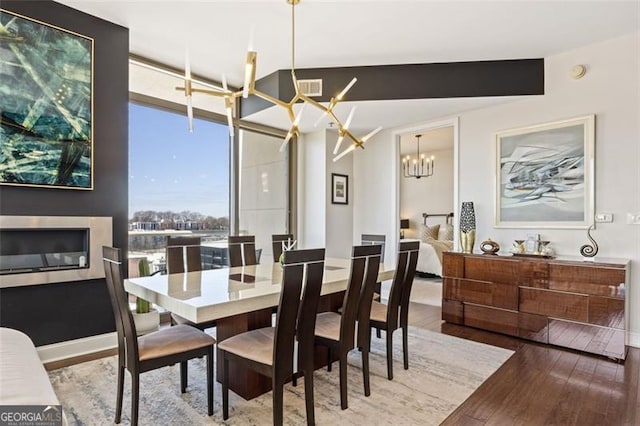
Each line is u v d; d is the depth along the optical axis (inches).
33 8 106.4
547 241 145.6
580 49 138.9
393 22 120.4
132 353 71.7
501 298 139.3
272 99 97.5
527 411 82.5
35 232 108.8
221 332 96.1
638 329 125.0
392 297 99.8
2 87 101.0
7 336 63.3
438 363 110.7
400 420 78.6
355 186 228.7
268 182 206.7
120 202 124.9
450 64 153.1
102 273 118.6
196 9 114.5
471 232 155.5
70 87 113.3
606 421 78.2
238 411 81.8
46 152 108.5
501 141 161.0
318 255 76.3
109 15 118.2
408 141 292.2
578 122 139.1
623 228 128.9
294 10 113.7
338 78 159.2
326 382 97.7
